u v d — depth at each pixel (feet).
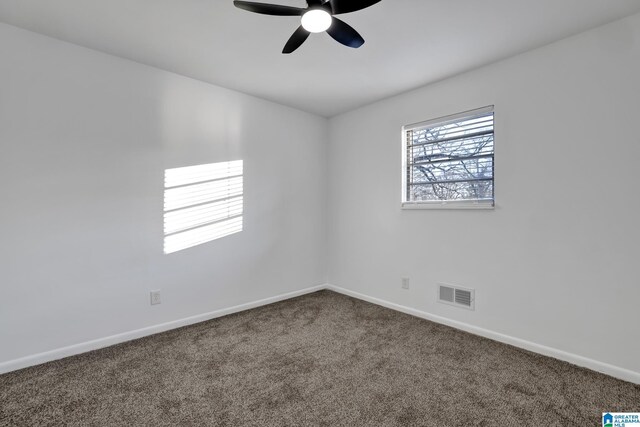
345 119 12.87
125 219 8.39
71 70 7.55
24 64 6.98
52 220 7.35
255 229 11.26
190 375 6.69
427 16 6.44
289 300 12.09
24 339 7.03
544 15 6.40
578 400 5.85
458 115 9.23
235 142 10.66
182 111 9.43
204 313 9.95
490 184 8.73
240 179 10.82
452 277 9.45
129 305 8.48
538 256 7.75
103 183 8.04
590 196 6.98
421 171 10.44
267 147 11.59
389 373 6.77
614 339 6.70
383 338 8.59
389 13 6.32
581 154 7.08
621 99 6.58
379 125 11.52
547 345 7.61
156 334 8.85
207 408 5.60
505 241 8.31
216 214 10.21
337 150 13.25
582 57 7.04
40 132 7.18
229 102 10.48
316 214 13.35
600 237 6.87
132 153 8.50
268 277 11.69
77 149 7.66
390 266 11.18
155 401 5.80
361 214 12.23
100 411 5.52
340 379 6.54
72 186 7.61
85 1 6.00
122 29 6.99
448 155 9.71
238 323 9.71
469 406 5.67
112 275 8.20
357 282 12.42
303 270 12.90
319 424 5.20
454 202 9.42
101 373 6.77
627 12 6.32
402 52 7.93
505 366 7.07
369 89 10.39
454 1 5.95
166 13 6.40
